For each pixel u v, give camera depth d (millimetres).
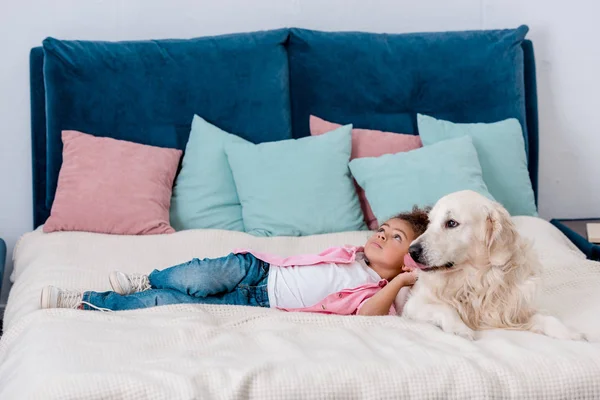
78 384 1646
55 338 1893
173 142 3219
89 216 2922
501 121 3281
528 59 3459
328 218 2979
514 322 2127
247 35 3281
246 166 3037
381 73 3316
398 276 2184
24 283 2537
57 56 3150
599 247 2930
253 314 2121
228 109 3236
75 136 3078
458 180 2914
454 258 2115
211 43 3254
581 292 2336
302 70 3293
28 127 3350
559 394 1754
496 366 1787
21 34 3299
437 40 3357
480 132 3184
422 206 2875
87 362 1774
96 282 2490
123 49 3209
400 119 3340
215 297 2328
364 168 3021
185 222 3080
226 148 3094
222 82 3230
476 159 3014
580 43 3561
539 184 3643
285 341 1895
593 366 1798
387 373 1740
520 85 3367
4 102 3320
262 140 3244
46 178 3199
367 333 1998
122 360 1804
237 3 3418
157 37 3396
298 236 2977
